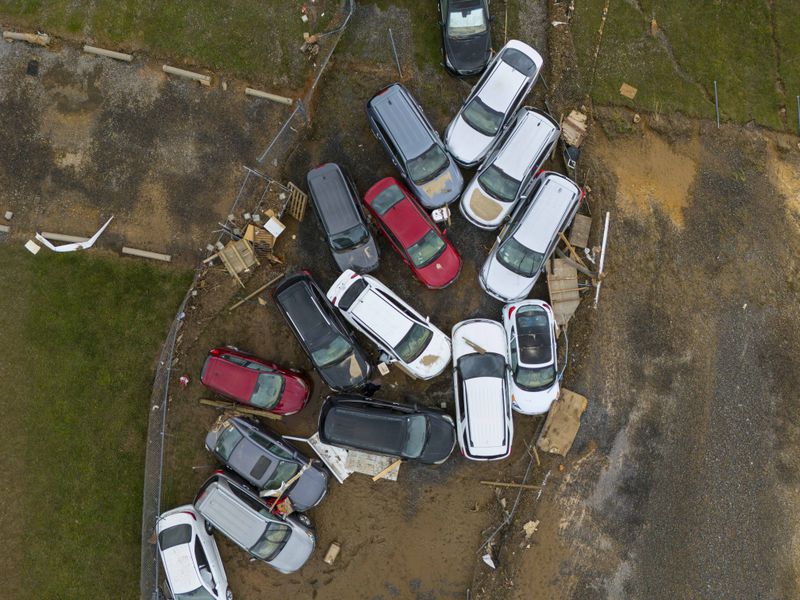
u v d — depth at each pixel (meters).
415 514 14.00
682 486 14.38
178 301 14.05
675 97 14.97
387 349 13.33
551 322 13.50
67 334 13.98
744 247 15.12
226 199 14.14
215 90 14.22
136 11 14.18
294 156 14.20
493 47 14.48
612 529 14.16
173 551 12.92
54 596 13.71
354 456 13.85
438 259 13.44
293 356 14.05
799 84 15.55
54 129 14.12
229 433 13.18
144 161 14.16
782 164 15.55
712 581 14.30
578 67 14.59
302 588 13.89
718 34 15.30
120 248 14.10
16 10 14.11
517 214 13.71
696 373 14.62
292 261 14.20
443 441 13.39
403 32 14.44
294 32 14.28
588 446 14.16
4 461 13.80
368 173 14.31
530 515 13.98
